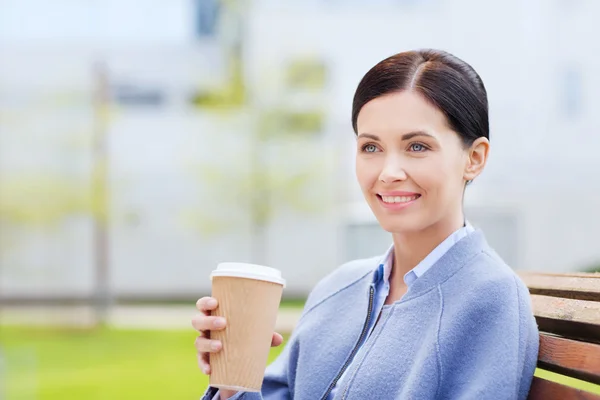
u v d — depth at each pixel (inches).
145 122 551.8
